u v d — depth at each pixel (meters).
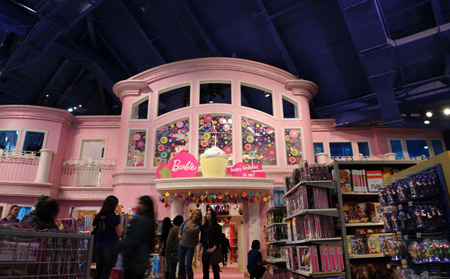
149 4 11.53
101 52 13.93
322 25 10.62
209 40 11.81
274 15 10.30
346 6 8.09
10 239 2.09
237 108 10.84
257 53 12.27
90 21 11.92
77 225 5.57
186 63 11.32
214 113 10.73
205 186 8.88
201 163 9.52
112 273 5.36
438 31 8.12
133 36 12.79
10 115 11.50
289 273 5.39
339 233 4.72
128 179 10.10
